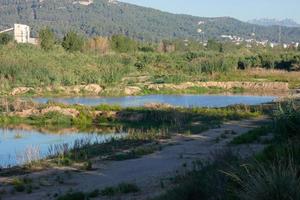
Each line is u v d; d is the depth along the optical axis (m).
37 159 23.19
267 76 79.38
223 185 11.48
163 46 130.12
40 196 16.75
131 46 114.44
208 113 38.59
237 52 126.38
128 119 39.00
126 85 67.75
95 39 109.75
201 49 138.12
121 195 15.67
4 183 19.00
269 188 9.34
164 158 22.12
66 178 19.34
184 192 12.05
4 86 61.62
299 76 78.88
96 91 62.78
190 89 66.62
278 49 143.00
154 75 79.88
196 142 26.03
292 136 18.88
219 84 70.06
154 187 16.22
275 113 21.58
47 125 38.12
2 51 83.12
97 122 39.19
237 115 37.09
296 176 9.89
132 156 23.00
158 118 38.25
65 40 102.81
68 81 67.56
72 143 29.58
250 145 21.30
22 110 42.06
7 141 31.05
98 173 19.97
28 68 68.50
